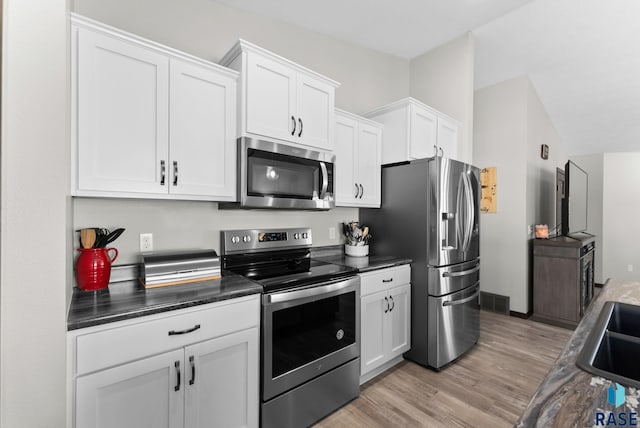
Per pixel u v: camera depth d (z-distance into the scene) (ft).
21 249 3.18
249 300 4.91
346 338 6.31
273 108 6.12
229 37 7.13
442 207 7.68
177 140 5.14
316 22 8.36
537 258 11.39
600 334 2.79
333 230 8.92
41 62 3.29
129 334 3.83
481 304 12.71
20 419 3.19
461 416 5.89
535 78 11.84
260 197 5.96
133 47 4.67
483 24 8.77
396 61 10.75
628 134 15.02
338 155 7.70
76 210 5.09
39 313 3.27
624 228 16.48
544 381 2.06
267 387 5.05
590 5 7.91
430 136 8.87
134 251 5.66
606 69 11.03
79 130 4.24
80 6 5.32
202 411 4.43
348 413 6.01
